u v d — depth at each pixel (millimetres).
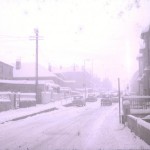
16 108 32750
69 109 37469
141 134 11641
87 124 19094
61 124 19312
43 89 51094
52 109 36406
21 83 52688
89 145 11227
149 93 33500
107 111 32312
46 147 10984
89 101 63406
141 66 44031
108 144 11266
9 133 14953
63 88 74750
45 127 17625
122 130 15016
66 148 10719
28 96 40875
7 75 62125
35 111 30109
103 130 15539
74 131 15594
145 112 18000
